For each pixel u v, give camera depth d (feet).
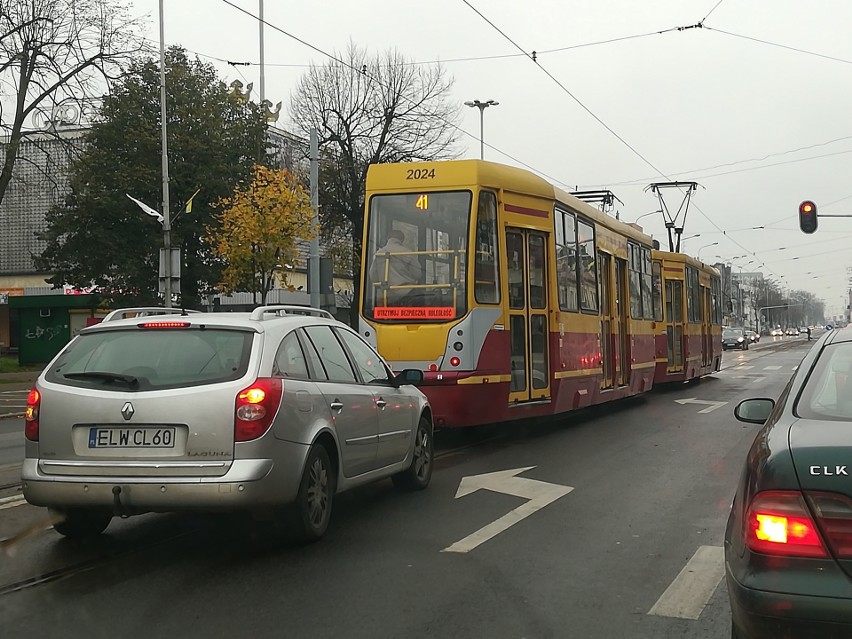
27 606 16.65
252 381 19.21
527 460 35.14
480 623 15.58
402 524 23.49
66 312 153.58
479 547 20.98
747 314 444.55
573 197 48.14
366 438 23.80
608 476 31.12
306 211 92.17
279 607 16.47
